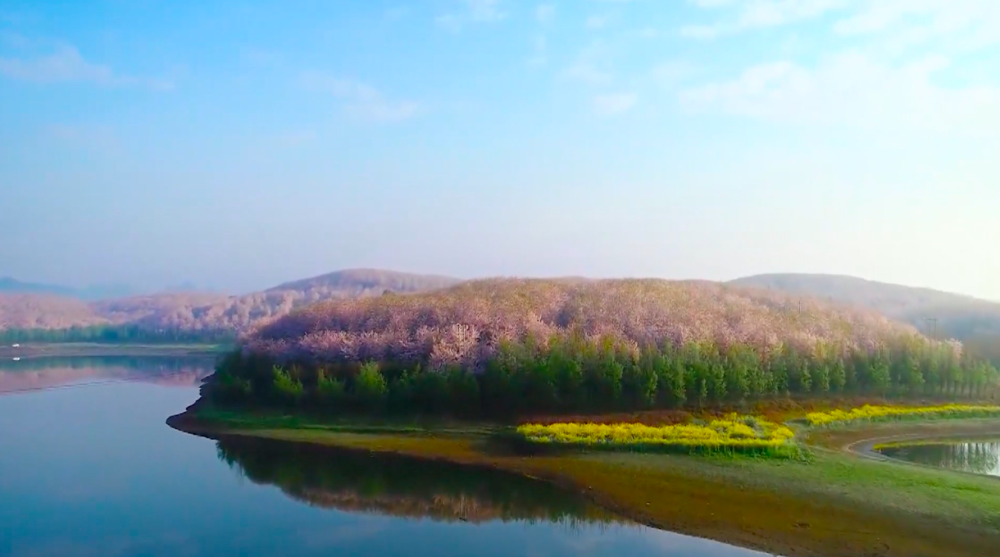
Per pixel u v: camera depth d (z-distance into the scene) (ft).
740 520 154.20
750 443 209.87
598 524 158.40
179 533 154.61
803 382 292.40
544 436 230.27
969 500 157.89
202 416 299.79
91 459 231.09
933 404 300.20
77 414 330.54
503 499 179.83
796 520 151.23
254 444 253.44
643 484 183.01
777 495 166.50
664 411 264.11
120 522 162.61
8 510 172.45
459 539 149.07
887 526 145.38
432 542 147.23
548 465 207.21
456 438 248.11
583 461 206.90
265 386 313.73
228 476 207.21
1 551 144.15
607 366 272.31
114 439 266.57
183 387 449.89
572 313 351.67
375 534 153.28
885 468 188.85
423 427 263.90
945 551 133.18
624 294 379.96
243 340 384.68
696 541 144.46
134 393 416.67
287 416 286.66
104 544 147.64
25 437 271.28
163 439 266.57
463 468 212.84
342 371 307.99
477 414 269.23
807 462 195.31
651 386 267.59
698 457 203.21
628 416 260.62
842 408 285.23
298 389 295.89
